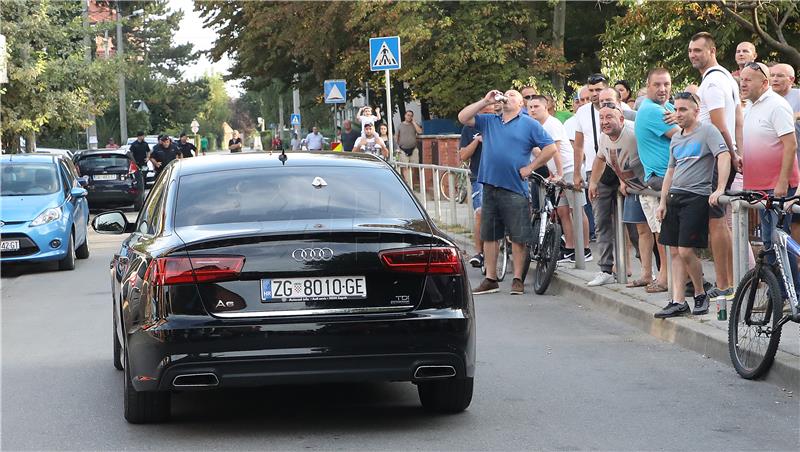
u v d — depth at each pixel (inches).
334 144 2615.7
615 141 836.6
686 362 643.5
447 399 518.9
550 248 925.8
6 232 1209.4
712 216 721.0
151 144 3848.4
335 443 476.1
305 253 468.4
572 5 2529.5
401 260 476.1
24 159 1326.3
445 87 2351.1
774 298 569.6
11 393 597.9
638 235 916.0
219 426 509.7
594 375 612.4
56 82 2529.5
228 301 465.1
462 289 486.3
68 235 1242.0
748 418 511.8
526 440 477.7
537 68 2310.5
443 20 2306.8
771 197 589.6
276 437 487.8
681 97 693.3
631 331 750.5
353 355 466.3
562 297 919.0
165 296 466.0
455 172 1395.2
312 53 2822.3
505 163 925.8
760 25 1444.4
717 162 692.7
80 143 4805.6
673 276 732.7
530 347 700.0
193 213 502.0
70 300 997.8
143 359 471.8
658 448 462.9
